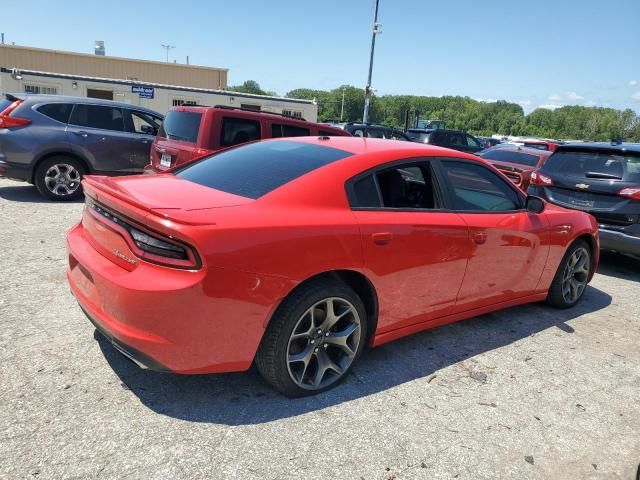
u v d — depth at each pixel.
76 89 22.92
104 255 2.82
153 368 2.57
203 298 2.48
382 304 3.26
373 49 23.42
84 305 2.85
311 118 30.03
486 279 3.93
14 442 2.43
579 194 6.70
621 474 2.66
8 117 7.81
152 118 9.35
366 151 3.41
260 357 2.85
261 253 2.61
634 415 3.21
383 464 2.53
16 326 3.57
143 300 2.47
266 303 2.67
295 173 3.13
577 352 4.05
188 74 39.06
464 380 3.43
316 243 2.80
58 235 6.03
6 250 5.29
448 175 3.71
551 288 4.85
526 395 3.32
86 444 2.46
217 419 2.74
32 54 32.66
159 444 2.51
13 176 7.95
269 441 2.61
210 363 2.62
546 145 21.36
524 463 2.66
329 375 3.15
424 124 31.11
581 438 2.92
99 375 3.05
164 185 3.18
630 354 4.11
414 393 3.21
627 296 5.76
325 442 2.64
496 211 4.04
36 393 2.82
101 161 8.58
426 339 4.05
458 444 2.75
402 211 3.32
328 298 2.94
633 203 6.21
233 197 2.93
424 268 3.40
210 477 2.32
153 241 2.54
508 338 4.21
